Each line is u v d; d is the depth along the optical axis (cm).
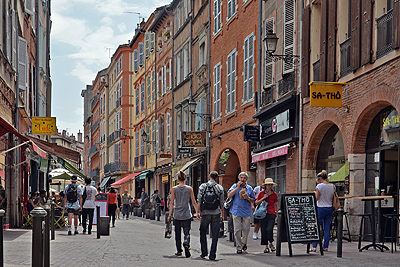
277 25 2197
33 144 1580
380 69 1380
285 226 1202
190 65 3597
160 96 4550
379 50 1389
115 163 6228
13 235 1717
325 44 1722
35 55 3125
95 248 1319
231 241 1625
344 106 1550
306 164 1864
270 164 2303
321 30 1758
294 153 1981
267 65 2269
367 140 1524
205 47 3281
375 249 1277
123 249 1313
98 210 1678
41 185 3447
